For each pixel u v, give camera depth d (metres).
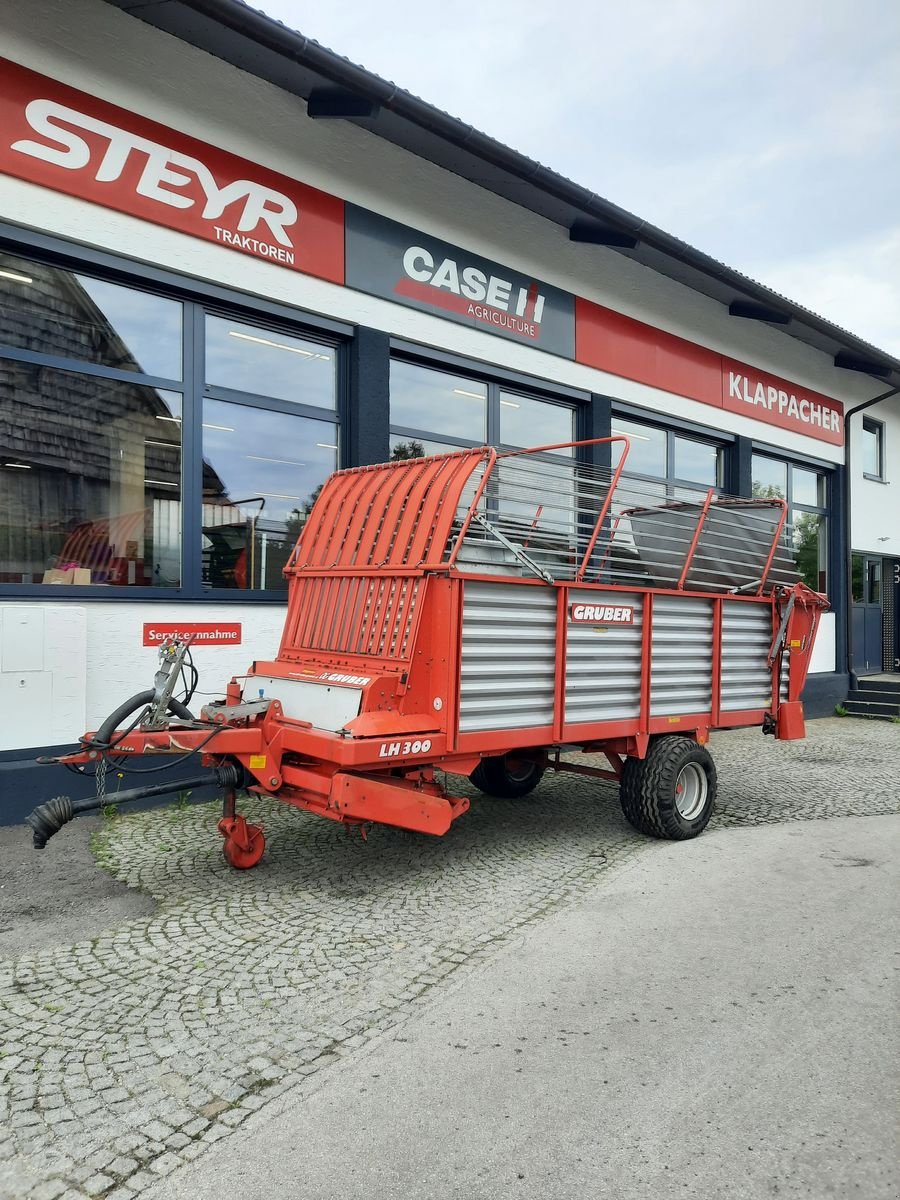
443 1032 3.29
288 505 7.86
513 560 5.35
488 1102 2.82
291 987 3.65
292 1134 2.64
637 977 3.80
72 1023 3.30
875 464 16.30
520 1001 3.55
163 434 7.04
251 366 7.60
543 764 6.61
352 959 3.94
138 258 6.66
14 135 6.02
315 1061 3.06
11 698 6.02
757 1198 2.36
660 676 6.02
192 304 7.11
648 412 11.36
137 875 5.04
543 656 5.29
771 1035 3.28
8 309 6.28
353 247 7.99
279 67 7.04
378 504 5.46
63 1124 2.67
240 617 7.35
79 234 6.35
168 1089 2.87
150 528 6.99
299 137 7.54
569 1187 2.41
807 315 12.21
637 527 6.66
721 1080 2.96
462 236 8.92
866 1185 2.42
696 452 12.55
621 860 5.56
